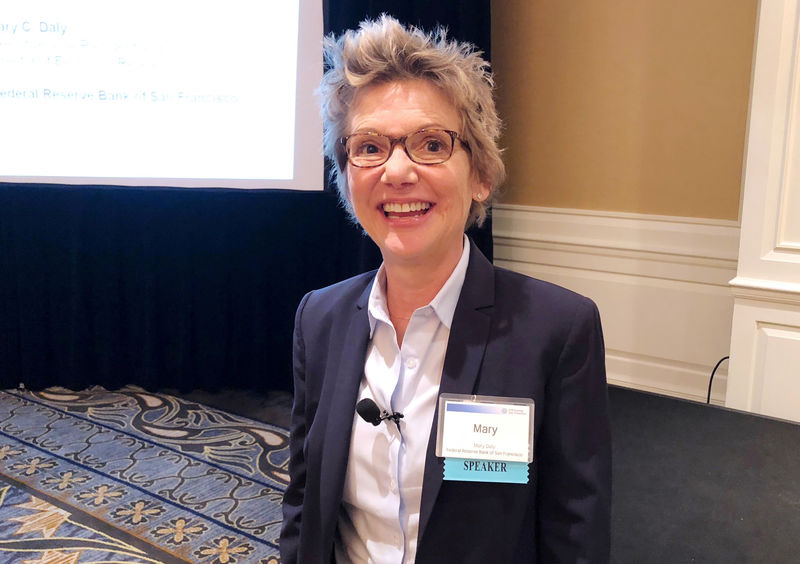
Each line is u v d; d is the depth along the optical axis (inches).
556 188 118.1
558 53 114.7
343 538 43.4
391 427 39.6
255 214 133.3
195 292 136.4
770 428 74.4
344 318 43.7
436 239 37.9
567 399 37.6
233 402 134.5
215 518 91.9
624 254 111.4
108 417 125.6
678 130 104.7
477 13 114.3
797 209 77.7
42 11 122.7
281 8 121.3
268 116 123.6
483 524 37.4
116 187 129.4
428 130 37.0
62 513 92.0
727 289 103.2
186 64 123.3
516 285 40.5
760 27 77.0
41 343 137.5
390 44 37.5
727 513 59.5
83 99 123.9
